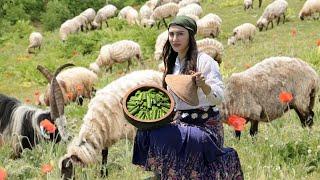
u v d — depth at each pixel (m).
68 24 35.47
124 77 7.70
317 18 26.34
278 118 8.52
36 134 8.91
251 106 7.91
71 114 11.98
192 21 4.83
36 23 46.34
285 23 27.02
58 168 7.07
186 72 4.85
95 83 16.30
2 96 9.47
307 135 7.21
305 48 18.02
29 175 7.44
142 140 4.89
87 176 6.70
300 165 6.30
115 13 38.12
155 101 4.75
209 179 4.75
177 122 4.85
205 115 4.84
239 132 7.70
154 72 7.80
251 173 6.07
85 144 7.07
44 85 23.38
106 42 28.61
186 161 4.71
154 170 4.80
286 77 8.06
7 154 8.97
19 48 34.59
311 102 8.32
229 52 21.38
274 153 6.72
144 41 27.03
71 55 28.12
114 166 7.29
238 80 7.95
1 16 44.94
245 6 32.84
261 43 22.34
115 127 7.31
